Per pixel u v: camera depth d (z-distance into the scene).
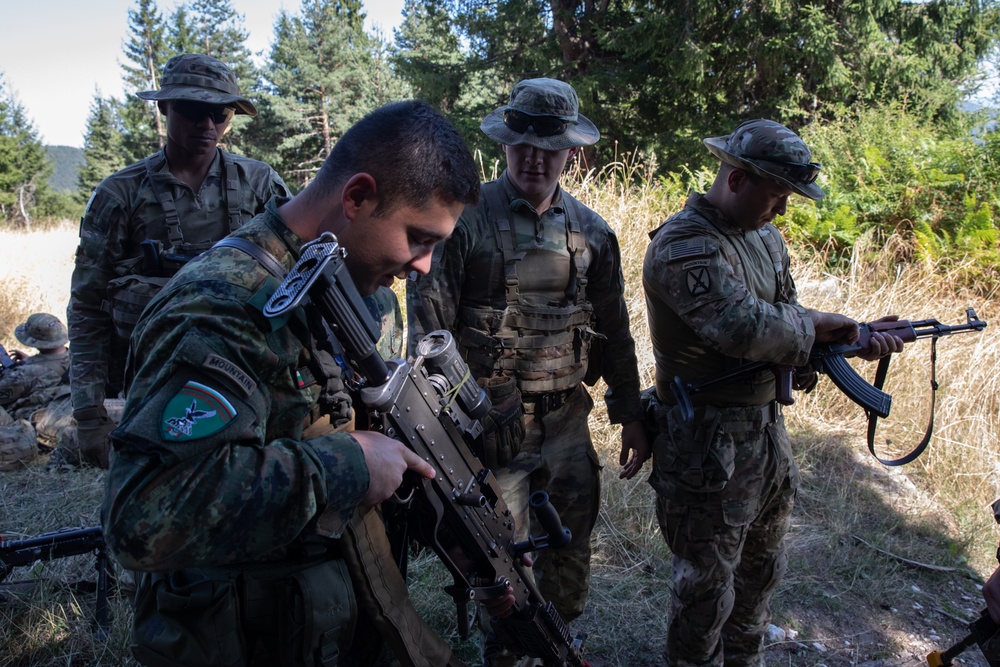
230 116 3.06
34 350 6.99
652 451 2.66
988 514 4.18
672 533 2.53
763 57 13.85
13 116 56.47
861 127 9.29
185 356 1.19
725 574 2.47
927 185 7.28
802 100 15.05
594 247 2.60
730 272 2.34
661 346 2.57
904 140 8.32
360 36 47.84
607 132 15.61
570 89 2.48
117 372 3.11
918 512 4.20
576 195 6.79
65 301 8.62
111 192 2.94
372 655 1.65
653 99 15.54
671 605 2.62
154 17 53.53
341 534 1.41
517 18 16.23
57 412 4.62
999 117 9.36
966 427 4.82
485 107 17.22
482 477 1.73
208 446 1.18
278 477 1.22
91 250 2.93
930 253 6.78
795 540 3.87
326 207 1.35
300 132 39.38
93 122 53.94
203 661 1.39
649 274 2.49
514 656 2.50
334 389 1.42
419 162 1.31
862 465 4.62
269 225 1.37
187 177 3.02
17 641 2.83
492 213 2.47
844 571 3.66
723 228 2.43
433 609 3.14
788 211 7.38
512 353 2.46
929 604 3.50
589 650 3.07
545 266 2.47
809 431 4.91
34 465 4.41
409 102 1.37
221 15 55.19
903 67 14.06
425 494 1.57
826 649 3.17
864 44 14.06
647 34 14.51
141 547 1.15
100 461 3.04
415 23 40.72
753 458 2.44
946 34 15.01
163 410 1.17
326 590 1.43
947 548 3.91
